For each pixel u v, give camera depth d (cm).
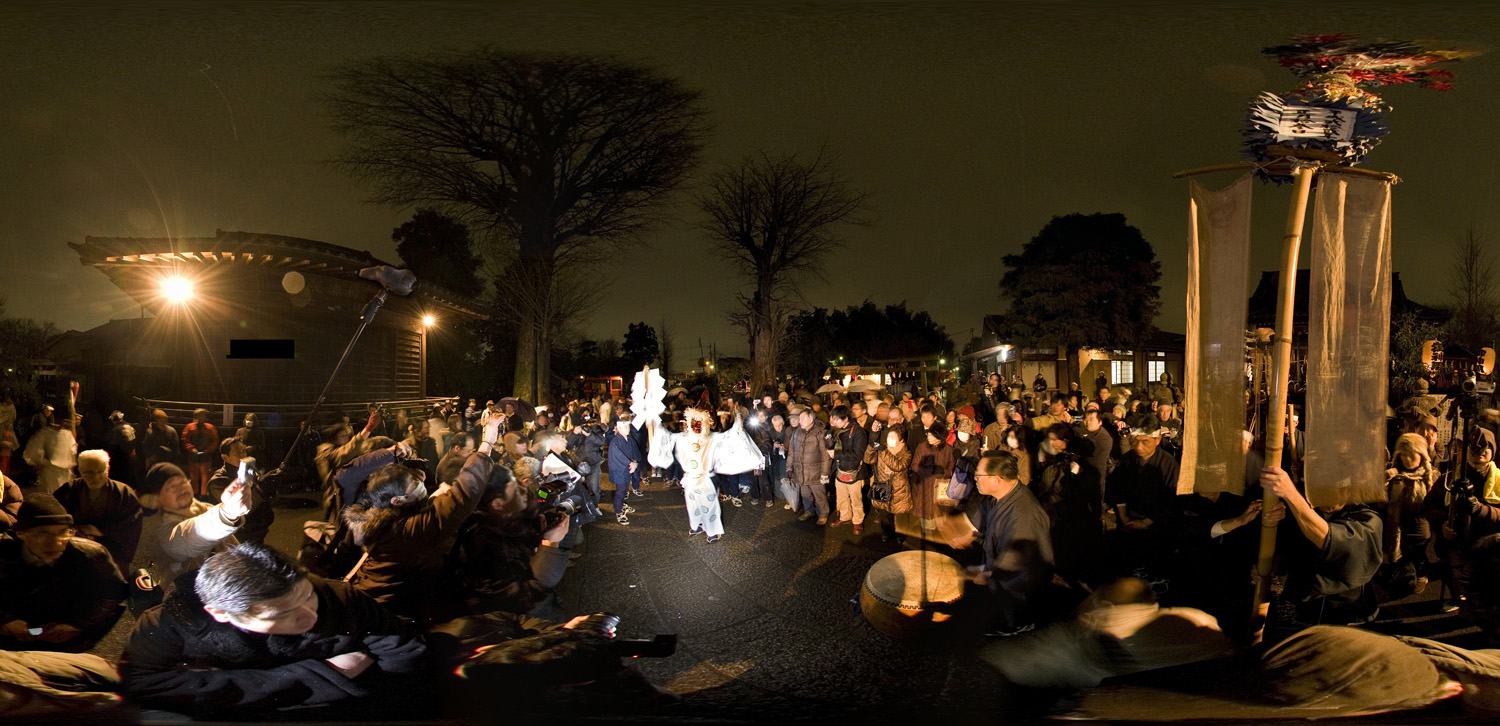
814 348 4881
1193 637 332
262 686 277
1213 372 423
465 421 1487
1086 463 660
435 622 362
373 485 369
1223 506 578
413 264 3488
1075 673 345
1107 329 2873
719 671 451
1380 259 398
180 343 1375
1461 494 478
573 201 2950
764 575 693
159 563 349
